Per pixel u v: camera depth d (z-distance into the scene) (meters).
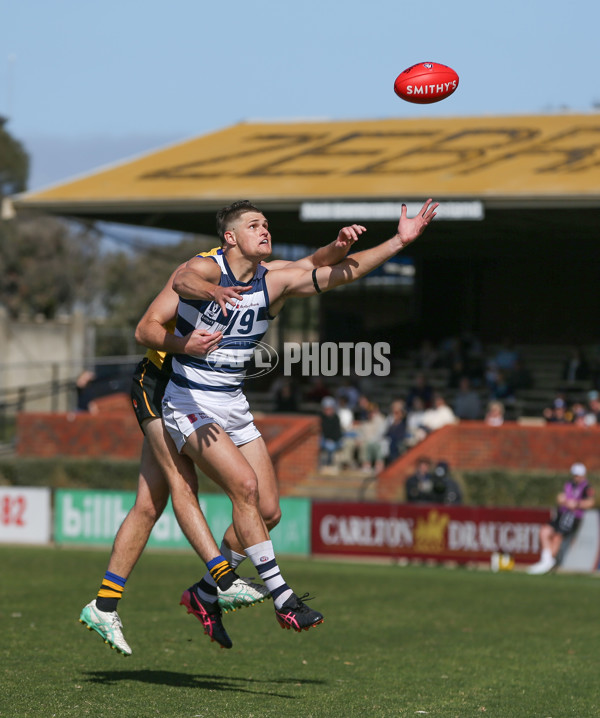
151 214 73.88
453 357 77.19
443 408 65.44
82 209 68.69
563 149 69.88
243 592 15.86
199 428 15.28
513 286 86.12
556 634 27.75
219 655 22.45
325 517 50.88
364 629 28.06
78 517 53.31
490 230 74.31
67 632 24.66
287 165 71.81
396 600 35.06
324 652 23.56
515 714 16.20
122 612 29.70
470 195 61.34
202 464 15.45
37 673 18.48
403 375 78.44
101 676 18.39
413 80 16.27
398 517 49.62
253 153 76.19
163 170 73.25
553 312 84.69
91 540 53.09
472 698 17.67
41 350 97.94
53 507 54.94
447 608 33.16
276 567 15.20
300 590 37.56
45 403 96.31
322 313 88.31
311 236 81.12
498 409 64.19
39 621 26.66
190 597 16.09
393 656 23.16
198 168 73.00
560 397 65.25
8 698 15.74
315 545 51.06
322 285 15.36
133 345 106.44
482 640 26.27
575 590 39.19
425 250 83.62
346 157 72.56
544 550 46.84
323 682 19.05
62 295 161.62
